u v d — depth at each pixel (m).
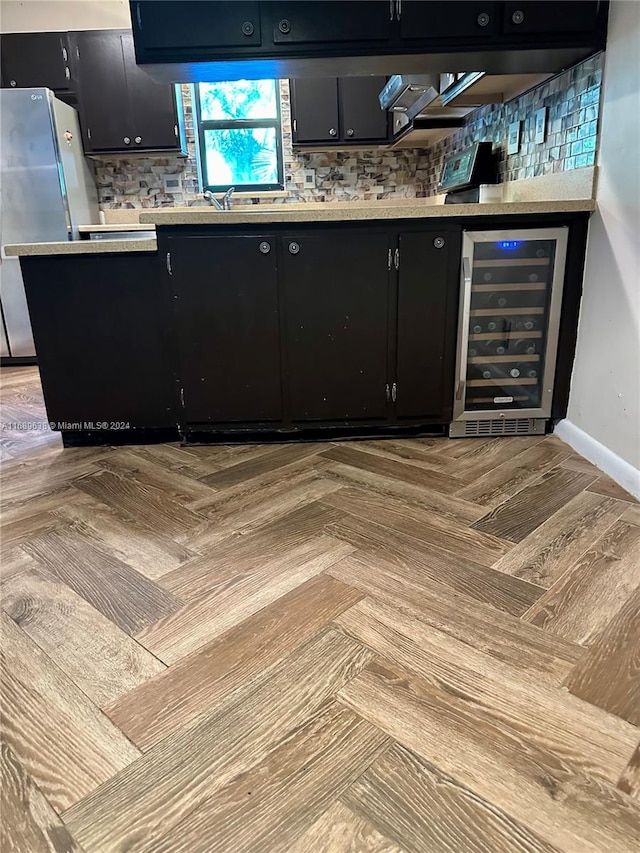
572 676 1.12
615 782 0.91
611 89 1.99
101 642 1.26
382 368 2.38
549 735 0.99
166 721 1.04
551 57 2.15
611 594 1.38
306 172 4.39
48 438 2.69
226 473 2.19
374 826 0.84
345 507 1.86
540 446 2.37
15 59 4.01
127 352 2.41
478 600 1.37
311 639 1.24
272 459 2.31
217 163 4.43
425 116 3.42
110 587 1.46
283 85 4.23
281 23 2.09
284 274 2.26
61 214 3.95
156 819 0.86
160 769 0.95
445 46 2.09
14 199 3.93
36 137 3.81
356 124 4.04
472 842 0.82
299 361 2.37
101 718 1.05
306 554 1.59
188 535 1.72
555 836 0.83
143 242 2.26
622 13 1.91
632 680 1.11
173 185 4.43
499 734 1.00
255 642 1.24
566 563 1.51
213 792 0.90
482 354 2.45
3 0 4.27
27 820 0.87
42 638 1.28
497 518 1.76
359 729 1.01
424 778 0.92
